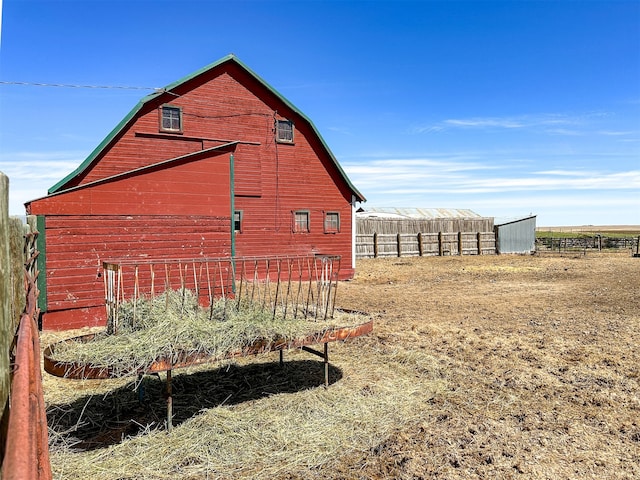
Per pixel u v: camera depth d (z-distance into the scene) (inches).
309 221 664.4
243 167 612.4
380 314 396.8
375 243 1042.7
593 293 526.3
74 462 149.6
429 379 230.1
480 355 270.1
